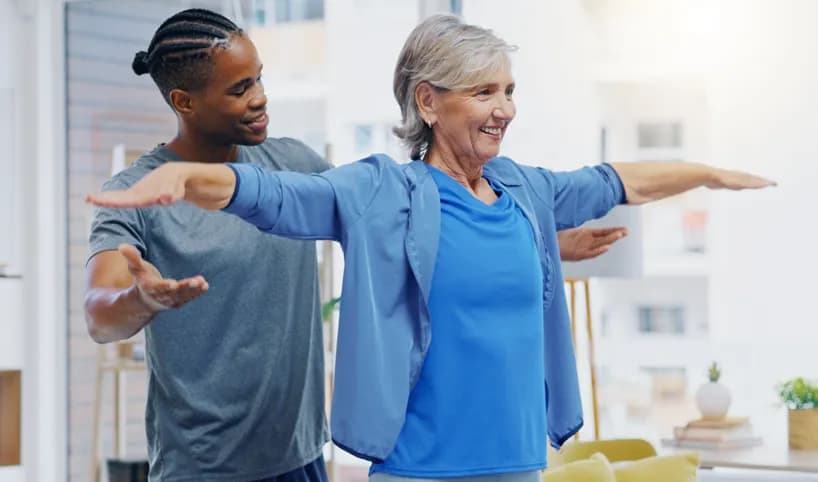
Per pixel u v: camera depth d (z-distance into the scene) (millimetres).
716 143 4930
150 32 6020
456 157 2273
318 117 5508
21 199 6180
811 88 4797
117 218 2424
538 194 2418
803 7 4801
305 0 5543
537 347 2203
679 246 4980
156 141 6078
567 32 5090
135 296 2049
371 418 2092
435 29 2244
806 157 4805
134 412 6090
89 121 6188
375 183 2160
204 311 2498
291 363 2574
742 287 4887
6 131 6094
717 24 4918
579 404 2402
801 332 4797
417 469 2125
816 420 4543
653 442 5023
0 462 6148
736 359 4891
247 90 2521
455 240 2156
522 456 2156
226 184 1995
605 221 4672
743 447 4613
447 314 2135
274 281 2537
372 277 2137
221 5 5730
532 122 5141
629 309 5074
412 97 2287
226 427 2525
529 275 2188
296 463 2596
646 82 5016
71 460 6199
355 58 5453
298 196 2086
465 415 2127
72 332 6238
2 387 6148
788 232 4816
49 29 6203
